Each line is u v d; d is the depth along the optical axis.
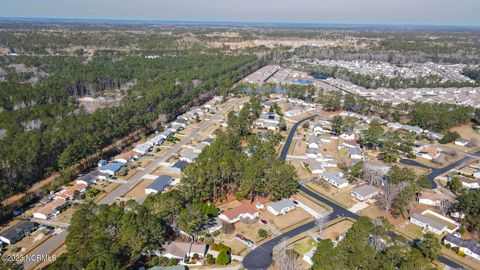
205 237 101.62
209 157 132.25
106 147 165.50
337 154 167.75
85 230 90.88
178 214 103.12
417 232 108.88
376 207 122.88
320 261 83.25
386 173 143.62
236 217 111.94
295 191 130.88
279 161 131.00
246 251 97.94
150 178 139.75
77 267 78.12
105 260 77.44
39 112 185.62
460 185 133.25
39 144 136.38
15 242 99.25
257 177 120.69
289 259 89.56
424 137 194.50
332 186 137.12
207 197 119.25
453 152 173.12
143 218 93.25
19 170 126.62
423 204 126.81
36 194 122.81
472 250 98.19
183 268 87.88
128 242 88.62
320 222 108.56
